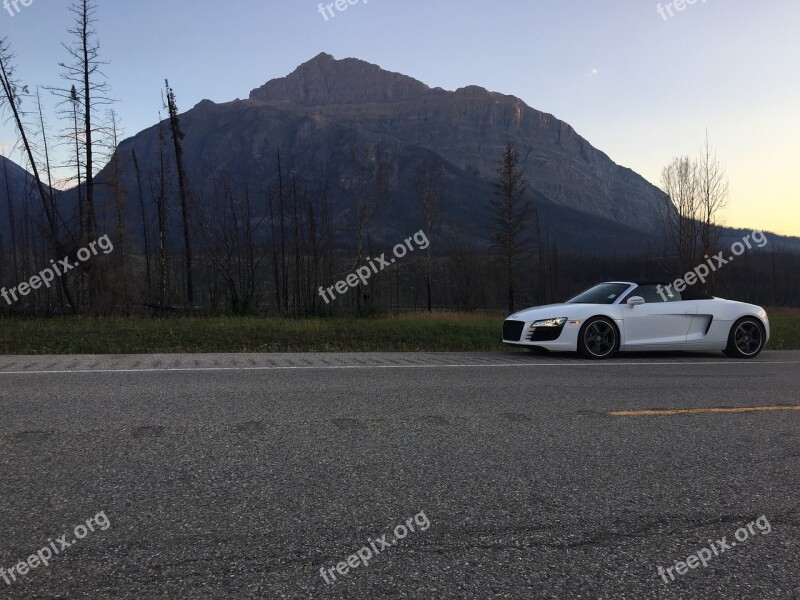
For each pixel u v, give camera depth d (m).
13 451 4.21
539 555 2.78
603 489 3.60
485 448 4.41
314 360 9.50
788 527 3.12
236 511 3.21
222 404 5.81
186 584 2.49
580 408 5.78
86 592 2.42
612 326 9.90
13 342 13.80
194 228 30.78
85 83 24.41
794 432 4.93
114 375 7.62
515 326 10.33
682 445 4.54
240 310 25.55
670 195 29.23
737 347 10.39
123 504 3.29
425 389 6.73
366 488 3.57
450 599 2.40
